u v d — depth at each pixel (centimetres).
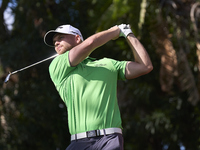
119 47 3681
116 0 2594
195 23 2881
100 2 2819
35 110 3806
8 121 3756
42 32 3816
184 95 3675
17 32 4038
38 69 3853
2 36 4041
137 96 3703
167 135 3772
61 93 1039
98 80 1008
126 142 3784
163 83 2892
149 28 2933
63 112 3978
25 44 3819
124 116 3816
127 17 2939
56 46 1093
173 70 2847
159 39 2877
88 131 974
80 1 3875
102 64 1034
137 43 1074
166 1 3009
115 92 1017
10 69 3828
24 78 3850
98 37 1025
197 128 3759
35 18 3788
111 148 956
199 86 2944
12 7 3884
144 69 1055
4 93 3784
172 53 2855
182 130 3744
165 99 3738
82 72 1018
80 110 993
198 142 3781
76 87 1005
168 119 3609
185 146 3869
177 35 3089
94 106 986
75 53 1012
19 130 3769
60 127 3931
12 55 3775
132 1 2581
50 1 3853
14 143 3769
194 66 3425
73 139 995
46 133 3906
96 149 967
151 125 3581
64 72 1029
